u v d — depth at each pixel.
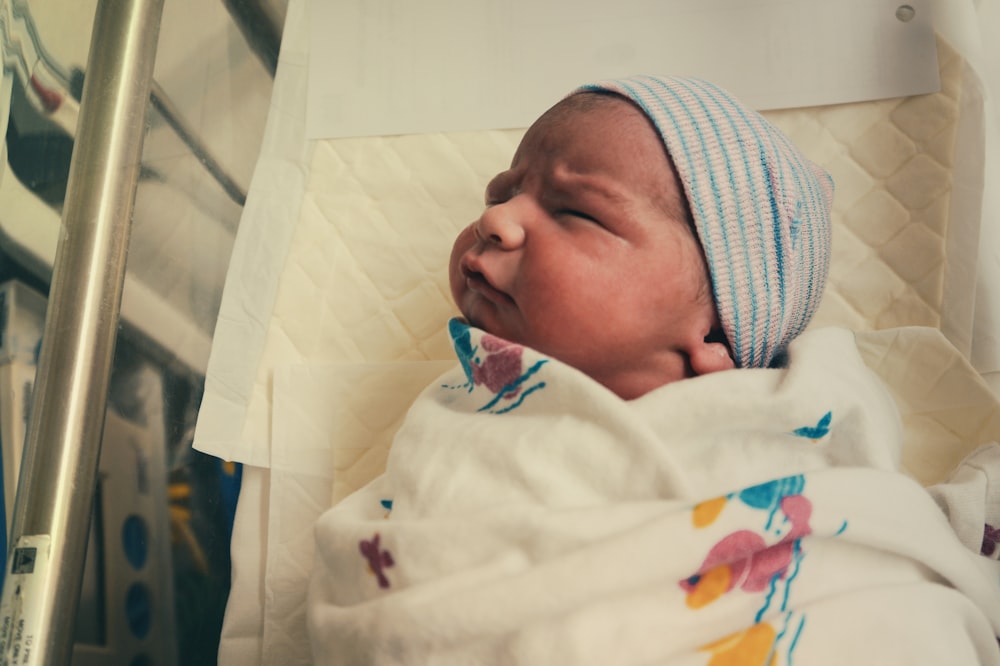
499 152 1.00
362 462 0.90
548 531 0.53
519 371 0.63
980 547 0.71
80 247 0.57
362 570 0.59
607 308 0.64
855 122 0.97
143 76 0.63
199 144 0.91
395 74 1.02
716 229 0.67
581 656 0.50
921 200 0.94
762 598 0.53
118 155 0.60
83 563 0.53
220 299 0.93
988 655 0.58
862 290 0.93
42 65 0.71
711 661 0.50
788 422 0.61
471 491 0.58
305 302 0.96
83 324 0.55
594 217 0.65
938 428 0.86
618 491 0.56
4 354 0.64
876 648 0.51
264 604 0.85
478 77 1.02
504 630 0.51
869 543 0.56
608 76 1.00
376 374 0.92
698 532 0.52
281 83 1.02
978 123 0.94
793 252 0.71
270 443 0.90
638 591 0.52
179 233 0.86
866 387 0.70
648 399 0.61
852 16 0.98
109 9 0.63
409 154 1.01
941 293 0.92
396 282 0.97
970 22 0.96
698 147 0.67
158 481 0.80
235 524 0.88
